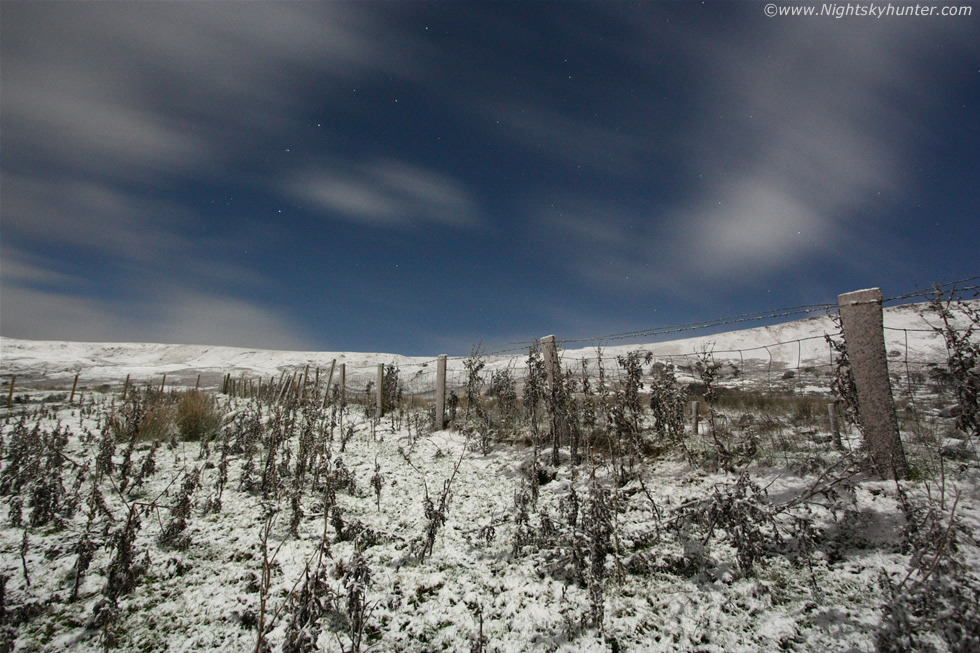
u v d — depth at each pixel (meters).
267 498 4.81
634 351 5.52
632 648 2.40
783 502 3.73
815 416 7.00
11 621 2.58
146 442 7.26
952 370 3.25
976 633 1.98
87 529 3.41
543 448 6.32
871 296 3.85
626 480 4.71
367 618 2.68
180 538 3.58
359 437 8.48
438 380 8.95
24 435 5.71
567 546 3.51
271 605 2.82
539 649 2.44
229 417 8.77
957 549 2.66
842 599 2.58
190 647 2.45
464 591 3.03
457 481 5.47
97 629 2.58
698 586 2.90
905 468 3.66
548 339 6.64
